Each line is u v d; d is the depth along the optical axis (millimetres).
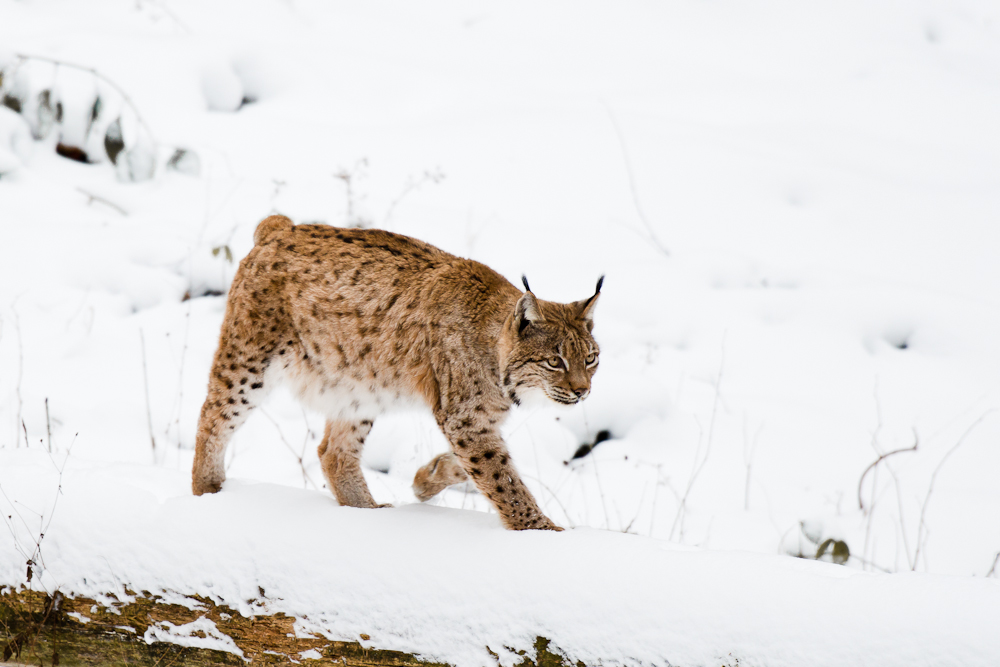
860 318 14852
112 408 11539
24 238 14773
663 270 15719
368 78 21219
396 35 24125
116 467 8422
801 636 5766
